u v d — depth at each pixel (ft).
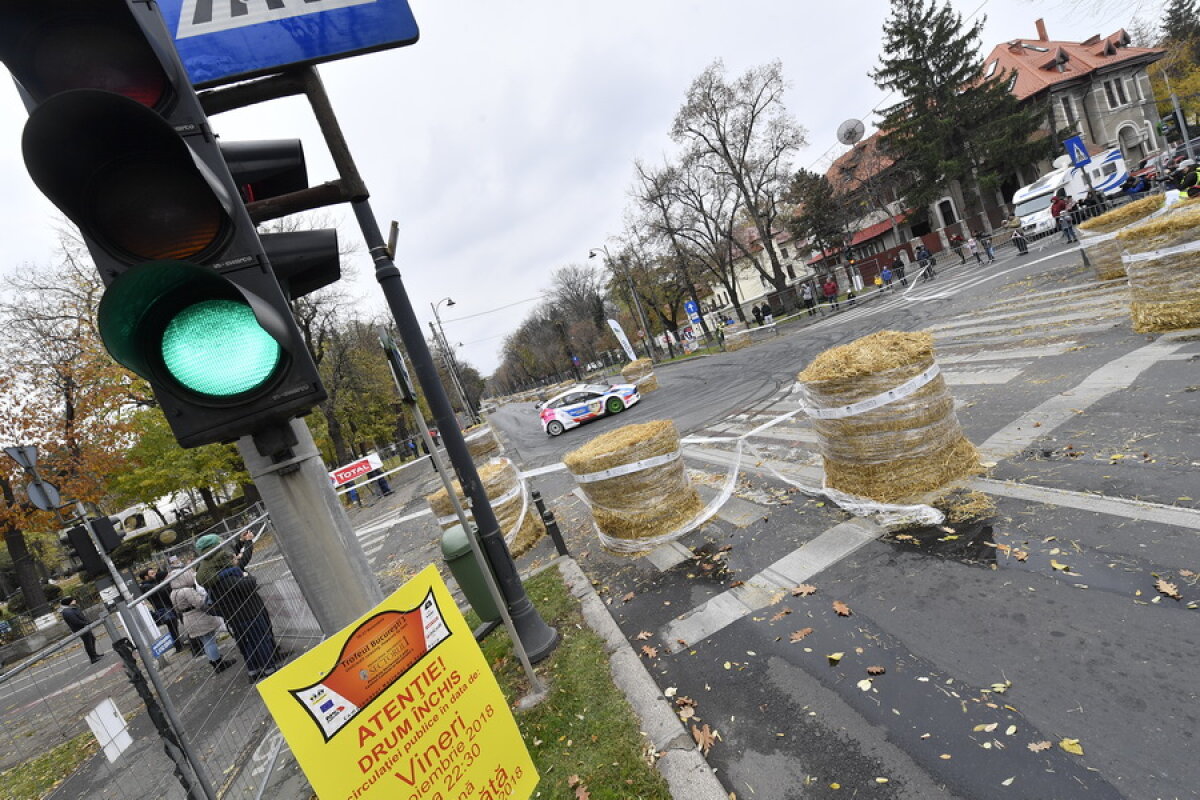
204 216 5.62
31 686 14.96
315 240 7.29
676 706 11.35
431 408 14.26
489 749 8.00
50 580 108.17
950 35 124.67
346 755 6.35
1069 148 71.00
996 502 14.61
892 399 15.76
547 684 13.29
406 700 7.12
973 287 55.47
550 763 10.60
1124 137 142.82
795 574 14.78
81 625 37.68
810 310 105.40
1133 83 141.90
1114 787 7.16
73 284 64.03
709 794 8.82
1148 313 23.11
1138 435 15.52
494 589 12.68
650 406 63.41
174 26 8.04
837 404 16.60
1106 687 8.58
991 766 7.96
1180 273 21.74
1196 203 25.27
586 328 238.27
